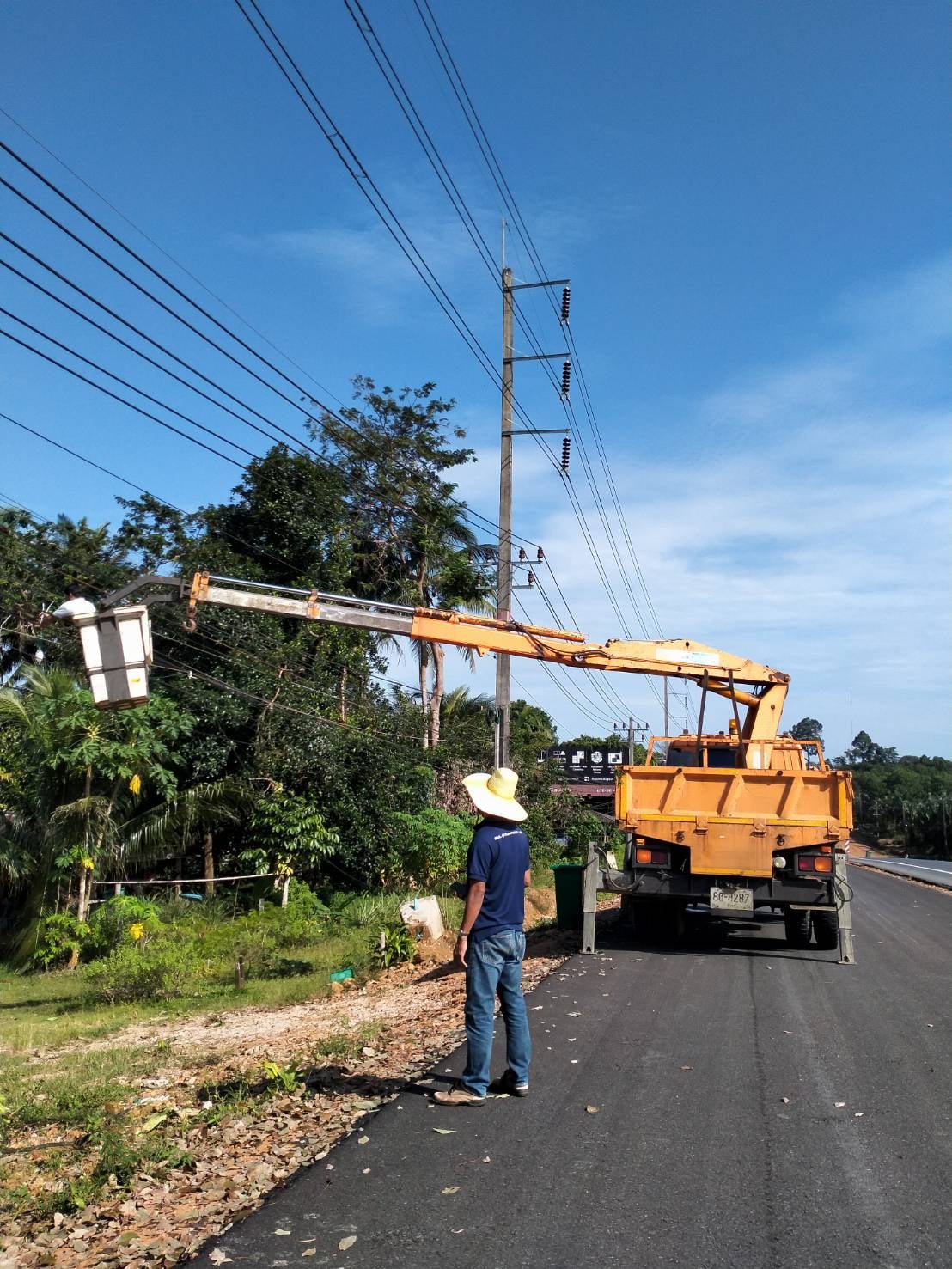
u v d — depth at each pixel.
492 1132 5.31
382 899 20.73
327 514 25.66
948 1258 3.89
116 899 16.59
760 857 12.27
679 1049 7.14
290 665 22.67
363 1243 3.99
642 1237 4.05
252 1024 10.26
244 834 21.47
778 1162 4.89
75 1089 7.02
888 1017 8.45
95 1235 4.23
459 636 13.44
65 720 16.77
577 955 12.16
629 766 12.80
